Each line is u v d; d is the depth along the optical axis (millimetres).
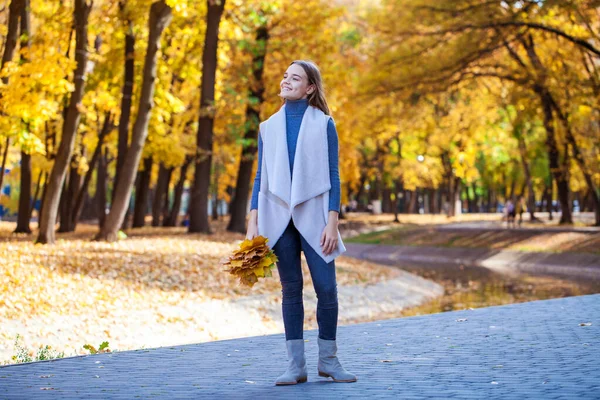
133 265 15820
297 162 4426
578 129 36406
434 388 4062
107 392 4172
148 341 11594
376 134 36969
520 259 35562
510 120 38938
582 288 22859
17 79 16422
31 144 17594
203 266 17219
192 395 4023
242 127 26672
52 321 11000
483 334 7023
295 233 4516
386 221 56281
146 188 35062
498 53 35219
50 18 19500
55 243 18734
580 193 75438
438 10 31016
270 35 27547
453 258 38812
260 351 6297
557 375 4480
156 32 19828
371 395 3867
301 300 4547
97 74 25500
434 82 32188
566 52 33219
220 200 71125
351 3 38375
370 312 17531
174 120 32219
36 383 4582
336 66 29203
